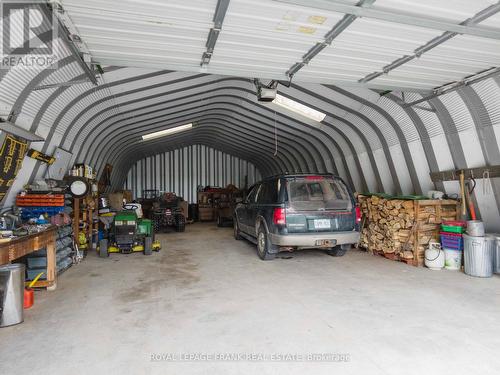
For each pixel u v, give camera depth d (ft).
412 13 11.10
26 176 19.03
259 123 35.63
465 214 19.79
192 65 15.46
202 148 57.93
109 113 26.14
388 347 9.95
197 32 12.20
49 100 17.26
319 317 12.33
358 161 29.27
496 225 19.75
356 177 30.73
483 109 17.58
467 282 16.60
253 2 10.27
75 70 15.74
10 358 9.51
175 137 45.70
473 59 14.55
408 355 9.46
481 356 9.37
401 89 18.13
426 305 13.42
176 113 32.53
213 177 58.18
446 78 16.94
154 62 14.99
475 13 11.05
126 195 45.34
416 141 22.54
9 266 12.37
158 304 13.99
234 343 10.32
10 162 15.83
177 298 14.76
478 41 12.80
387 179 26.71
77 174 25.13
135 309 13.42
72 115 21.21
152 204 45.93
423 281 16.88
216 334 10.98
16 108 14.88
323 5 10.19
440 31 12.16
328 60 14.83
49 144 20.36
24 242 13.30
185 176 57.06
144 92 24.21
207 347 10.07
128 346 10.19
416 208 20.15
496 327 11.27
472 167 19.56
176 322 12.02
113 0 10.12
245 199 29.63
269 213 21.48
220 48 13.64
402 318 12.12
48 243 15.97
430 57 14.33
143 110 28.48
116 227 24.64
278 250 21.98
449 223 19.44
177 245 29.68
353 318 12.19
